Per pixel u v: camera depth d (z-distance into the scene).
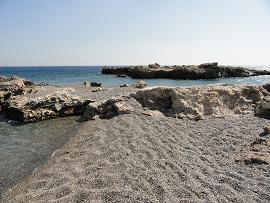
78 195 6.81
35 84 34.06
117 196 6.71
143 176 7.66
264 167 8.28
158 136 11.19
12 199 6.99
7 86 24.75
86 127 13.10
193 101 14.99
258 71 70.38
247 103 15.80
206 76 58.38
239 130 12.00
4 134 13.19
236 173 7.97
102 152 9.59
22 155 10.30
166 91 15.30
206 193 6.80
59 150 10.45
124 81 51.19
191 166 8.38
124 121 13.15
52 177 8.00
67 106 17.12
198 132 11.94
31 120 15.62
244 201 6.48
